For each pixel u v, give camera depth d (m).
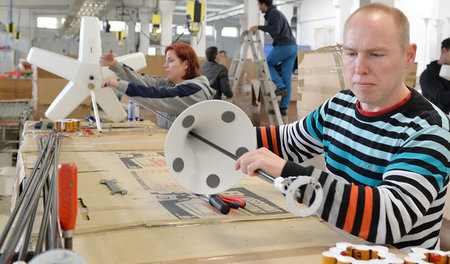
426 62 7.14
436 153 0.91
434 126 0.94
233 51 20.05
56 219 0.72
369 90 0.94
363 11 0.94
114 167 1.68
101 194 1.32
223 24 19.80
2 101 5.34
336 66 2.24
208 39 19.88
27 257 0.70
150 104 2.27
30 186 1.00
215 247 0.93
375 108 1.06
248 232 1.03
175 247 0.92
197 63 2.54
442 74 3.01
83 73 2.73
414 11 7.23
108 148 2.05
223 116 1.18
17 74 8.93
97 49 2.75
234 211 1.19
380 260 0.73
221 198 1.22
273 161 0.91
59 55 2.73
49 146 1.66
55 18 18.16
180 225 1.06
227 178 1.18
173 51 2.49
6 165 4.26
